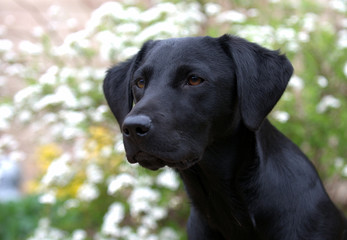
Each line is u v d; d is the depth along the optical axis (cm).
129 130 91
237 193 101
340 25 154
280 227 99
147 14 140
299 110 143
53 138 151
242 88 98
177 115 94
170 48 99
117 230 135
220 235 106
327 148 142
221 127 99
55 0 220
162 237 139
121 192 146
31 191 208
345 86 146
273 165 100
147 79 99
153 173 133
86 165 150
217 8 145
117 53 141
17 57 154
